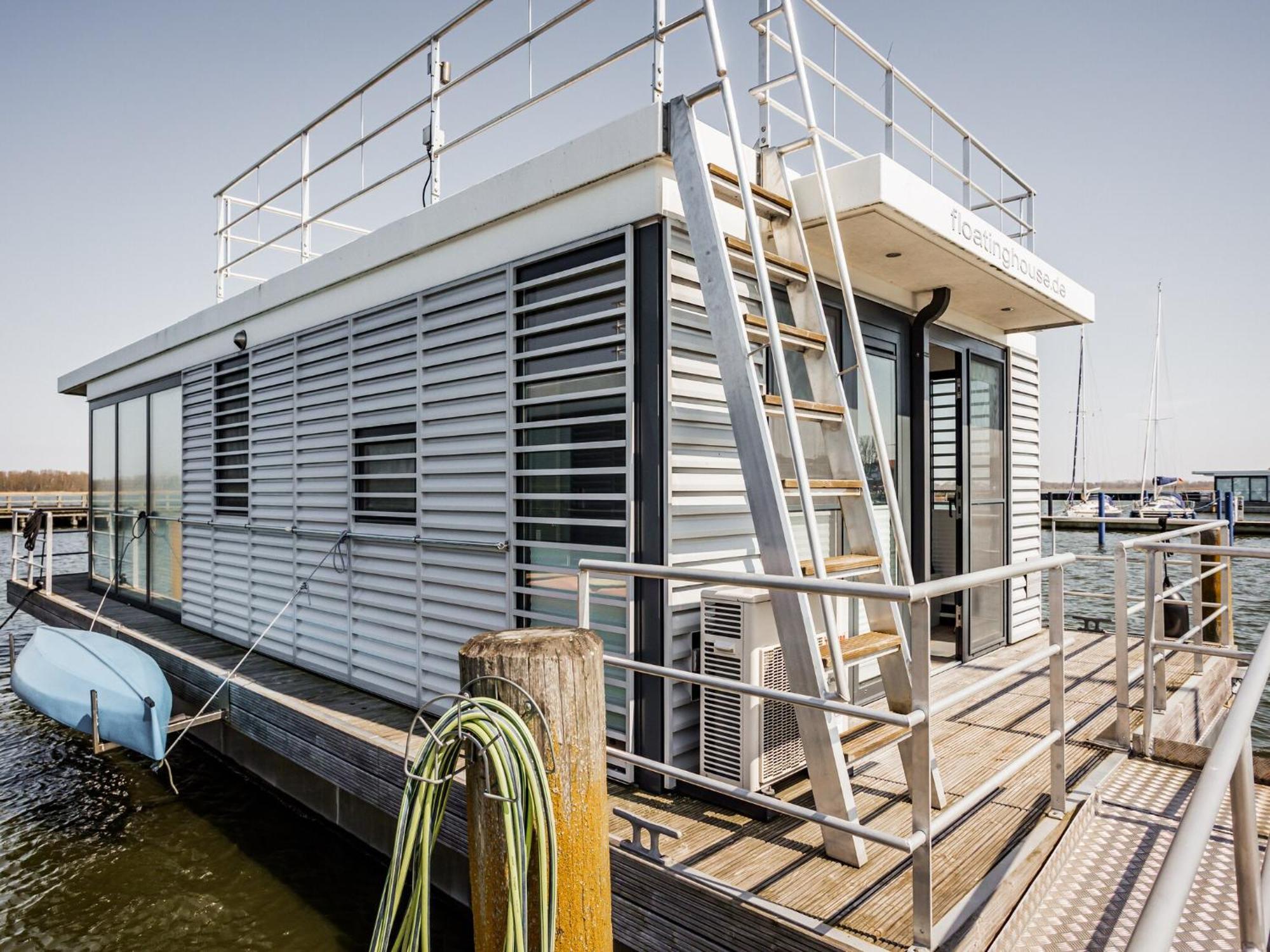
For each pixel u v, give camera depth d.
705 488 3.62
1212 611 6.22
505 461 4.18
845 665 2.83
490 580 4.29
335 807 4.73
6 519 35.16
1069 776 3.52
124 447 8.98
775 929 2.36
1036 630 6.93
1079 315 5.84
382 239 5.00
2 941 3.93
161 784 5.90
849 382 4.55
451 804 3.60
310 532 5.72
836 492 3.13
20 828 5.24
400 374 4.95
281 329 6.12
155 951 3.83
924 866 2.13
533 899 1.75
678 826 3.07
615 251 3.63
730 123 3.06
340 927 4.02
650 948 2.70
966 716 4.43
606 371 3.65
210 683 5.80
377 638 5.13
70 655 5.87
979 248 4.38
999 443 6.43
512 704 1.80
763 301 3.03
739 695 3.25
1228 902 2.54
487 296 4.31
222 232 7.54
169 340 7.81
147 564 8.44
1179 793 3.40
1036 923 2.48
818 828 3.04
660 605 3.42
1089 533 35.66
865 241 4.10
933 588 2.16
